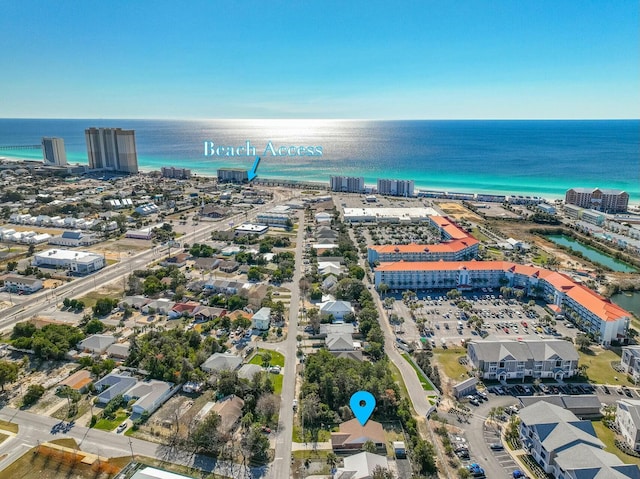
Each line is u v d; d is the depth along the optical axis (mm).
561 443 132125
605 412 160125
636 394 174125
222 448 140625
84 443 142125
